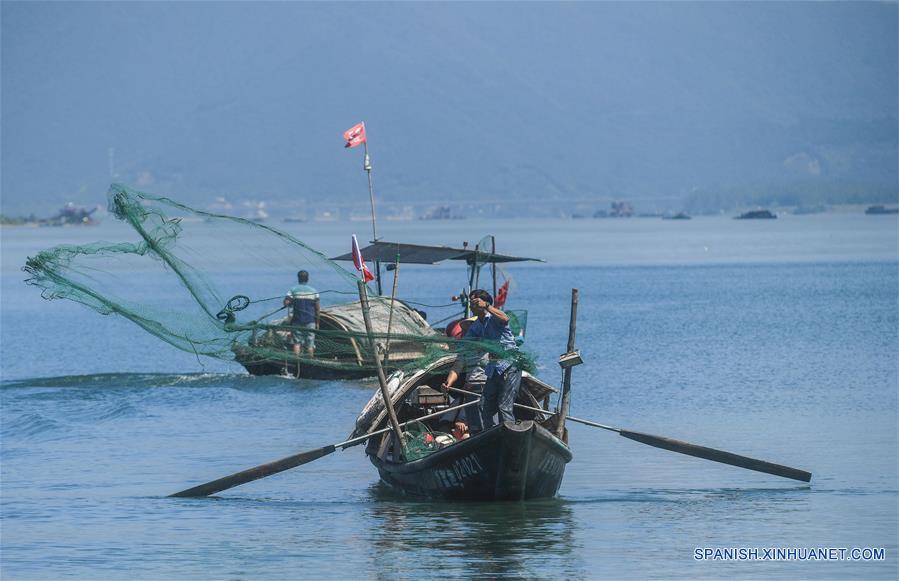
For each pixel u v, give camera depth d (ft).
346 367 265.54
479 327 211.00
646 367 390.63
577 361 222.69
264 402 327.26
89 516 201.98
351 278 222.48
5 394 340.59
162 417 302.86
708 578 164.45
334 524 195.11
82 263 215.72
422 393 237.45
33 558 176.35
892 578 164.66
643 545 180.14
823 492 214.90
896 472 229.66
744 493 215.10
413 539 184.44
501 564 170.81
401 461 217.15
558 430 217.56
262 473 214.07
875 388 337.11
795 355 420.36
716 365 395.14
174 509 206.80
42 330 581.12
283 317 355.97
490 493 204.03
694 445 219.00
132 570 170.40
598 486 221.87
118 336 546.67
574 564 170.50
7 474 235.40
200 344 224.33
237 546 181.78
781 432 270.46
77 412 309.63
